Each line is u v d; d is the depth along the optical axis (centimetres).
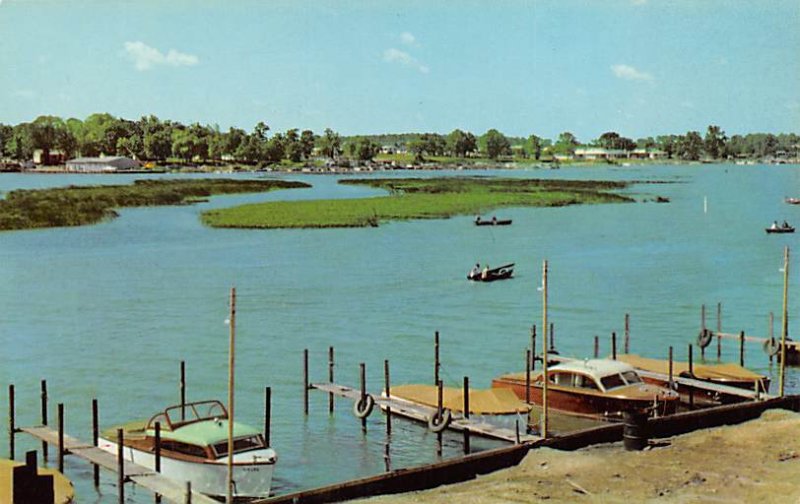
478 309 6519
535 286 7544
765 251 10031
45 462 3412
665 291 7356
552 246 10356
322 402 4203
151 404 4184
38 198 14538
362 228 12000
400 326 5928
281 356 5112
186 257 9100
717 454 3272
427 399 3859
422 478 3028
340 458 3447
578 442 3419
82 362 4969
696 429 3659
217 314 6278
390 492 2966
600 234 11681
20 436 3753
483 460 3159
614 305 6731
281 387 4462
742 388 4169
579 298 7006
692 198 19125
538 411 3972
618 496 2814
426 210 14525
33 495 2625
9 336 5588
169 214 13762
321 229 11788
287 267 8469
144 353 5169
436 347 4253
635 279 7962
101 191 16825
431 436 3719
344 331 5772
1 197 14512
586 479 3008
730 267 8750
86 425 3856
